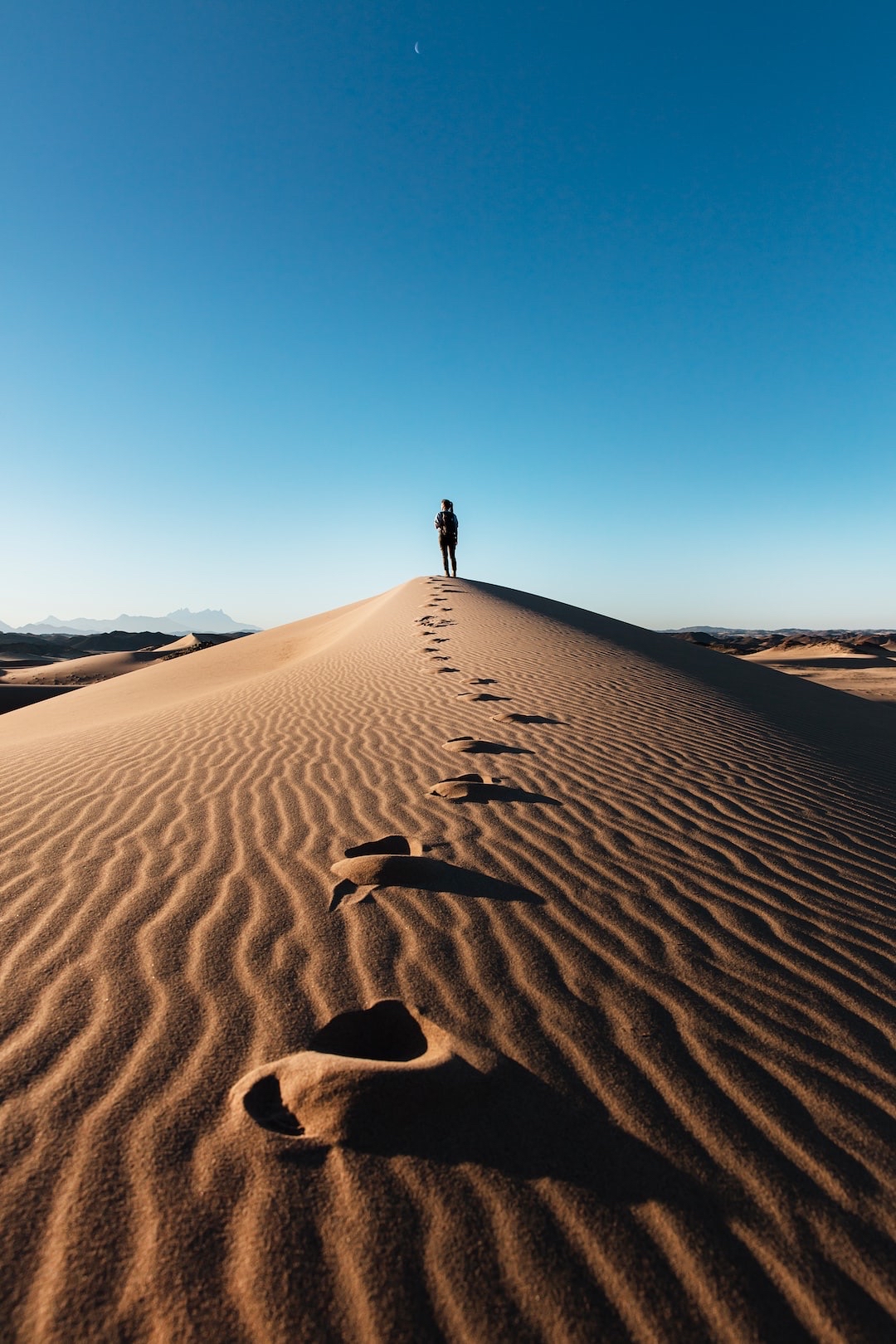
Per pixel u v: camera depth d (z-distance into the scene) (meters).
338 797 4.63
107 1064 2.05
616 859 3.70
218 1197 1.63
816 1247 1.59
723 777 5.35
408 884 3.25
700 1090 2.04
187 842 3.85
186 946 2.72
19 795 4.95
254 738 6.56
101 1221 1.57
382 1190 1.66
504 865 3.55
